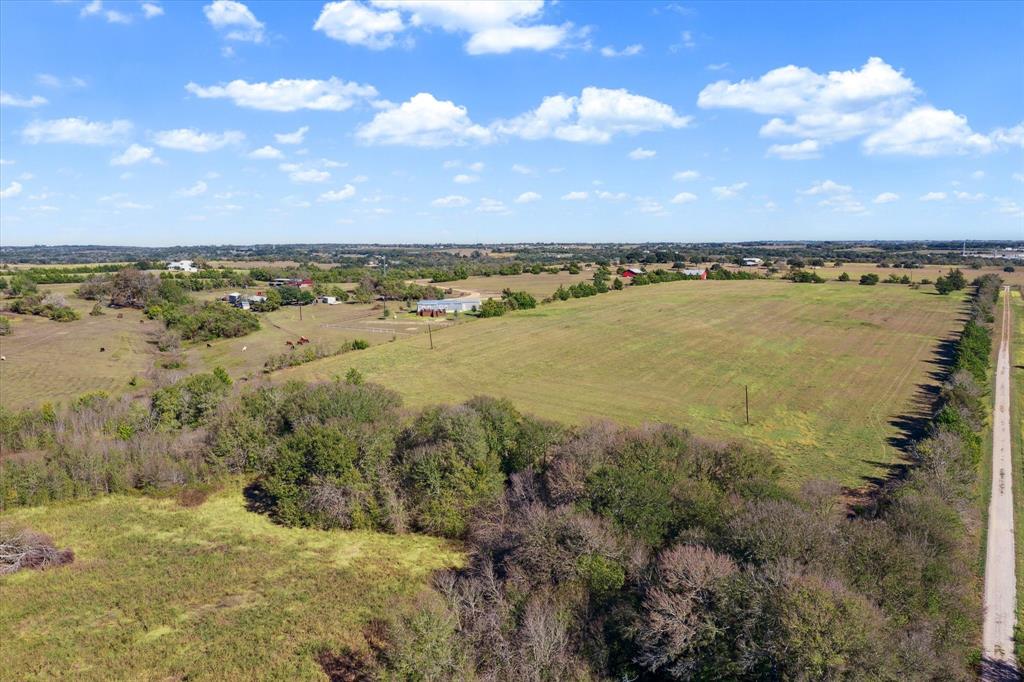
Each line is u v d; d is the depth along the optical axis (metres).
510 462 43.41
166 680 27.59
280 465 44.28
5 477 45.44
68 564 37.50
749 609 24.25
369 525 42.28
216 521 43.53
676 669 24.30
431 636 25.23
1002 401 65.06
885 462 49.25
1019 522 38.88
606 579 29.41
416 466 42.19
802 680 21.50
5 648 29.72
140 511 45.16
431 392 69.75
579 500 34.75
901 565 27.05
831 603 22.77
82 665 28.58
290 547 39.69
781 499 34.22
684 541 30.94
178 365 88.31
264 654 29.02
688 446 41.28
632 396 67.94
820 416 60.88
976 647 27.33
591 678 25.05
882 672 21.33
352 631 30.69
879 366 77.31
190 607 33.09
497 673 24.88
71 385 75.56
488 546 35.84
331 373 78.06
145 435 53.59
